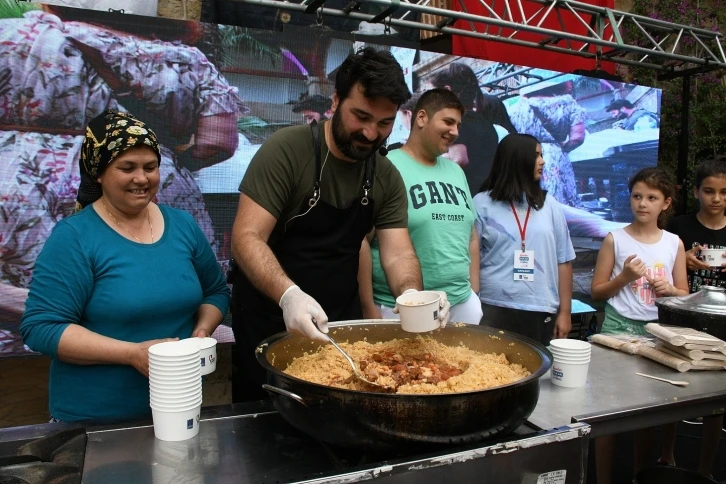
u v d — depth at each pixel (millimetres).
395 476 1061
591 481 2766
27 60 2523
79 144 2650
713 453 2576
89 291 1474
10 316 2580
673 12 5332
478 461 1141
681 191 4602
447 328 1611
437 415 1044
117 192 1470
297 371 1401
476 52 4246
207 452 1193
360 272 2248
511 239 2787
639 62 4227
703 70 4059
